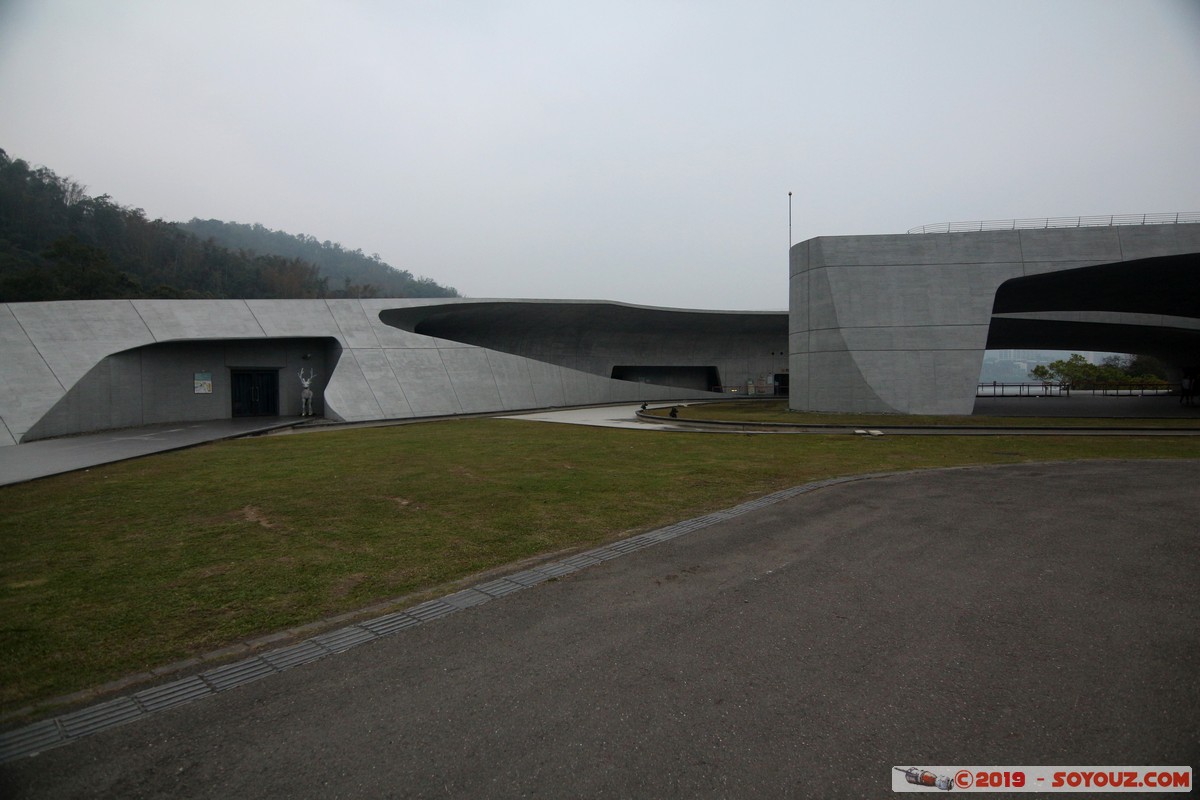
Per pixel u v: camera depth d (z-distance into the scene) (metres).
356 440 17.62
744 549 6.33
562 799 2.64
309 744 3.06
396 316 31.62
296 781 2.78
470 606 4.84
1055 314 43.00
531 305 39.16
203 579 5.52
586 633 4.32
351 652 4.07
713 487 9.89
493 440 17.48
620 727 3.17
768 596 5.00
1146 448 14.55
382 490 9.73
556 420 25.86
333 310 27.69
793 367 29.33
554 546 6.50
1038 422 20.86
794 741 3.04
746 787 2.71
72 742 3.10
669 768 2.85
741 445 15.91
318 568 5.81
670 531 7.08
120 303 22.42
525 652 4.03
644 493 9.41
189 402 24.66
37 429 17.69
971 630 4.30
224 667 3.88
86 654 4.07
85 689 3.62
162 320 22.88
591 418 27.25
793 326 29.27
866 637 4.21
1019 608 4.70
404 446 15.98
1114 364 93.56
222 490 9.74
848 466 12.05
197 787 2.75
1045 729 3.11
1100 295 32.25
